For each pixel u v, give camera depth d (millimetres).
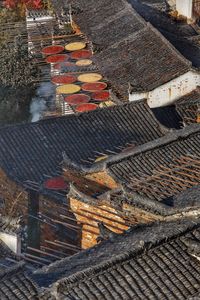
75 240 34062
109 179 36375
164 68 52344
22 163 42062
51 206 37625
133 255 25375
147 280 24719
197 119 47812
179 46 57844
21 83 63219
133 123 46438
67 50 62469
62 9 69250
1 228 29359
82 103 51344
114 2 67562
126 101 51438
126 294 24156
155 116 47969
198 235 26578
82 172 38062
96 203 33375
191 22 69500
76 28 67062
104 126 45781
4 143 43062
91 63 58500
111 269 24891
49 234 35531
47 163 42250
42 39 66438
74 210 34781
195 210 27828
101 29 63562
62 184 39625
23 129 44125
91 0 69938
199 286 24703
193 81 51406
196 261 25578
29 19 70750
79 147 43875
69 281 24109
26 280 25516
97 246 27906
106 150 43906
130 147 43656
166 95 51281
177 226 27500
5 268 26531
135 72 53531
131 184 34500
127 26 62125
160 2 72750
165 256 25625
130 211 31703
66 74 56938
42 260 31172
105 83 54750
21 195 39719
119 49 57719
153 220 30000
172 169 35938
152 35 57406
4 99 62562
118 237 28328
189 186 33969
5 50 66188
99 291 24094
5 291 25016
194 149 38438
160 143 38250
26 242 35156
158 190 33625
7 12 73688
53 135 44281
